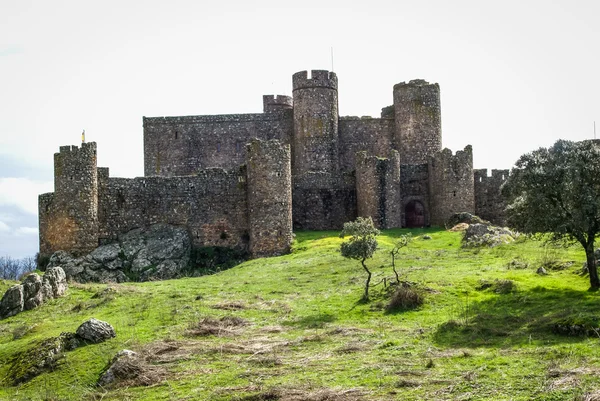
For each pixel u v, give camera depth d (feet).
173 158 298.35
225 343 111.04
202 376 96.78
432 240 205.98
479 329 106.32
